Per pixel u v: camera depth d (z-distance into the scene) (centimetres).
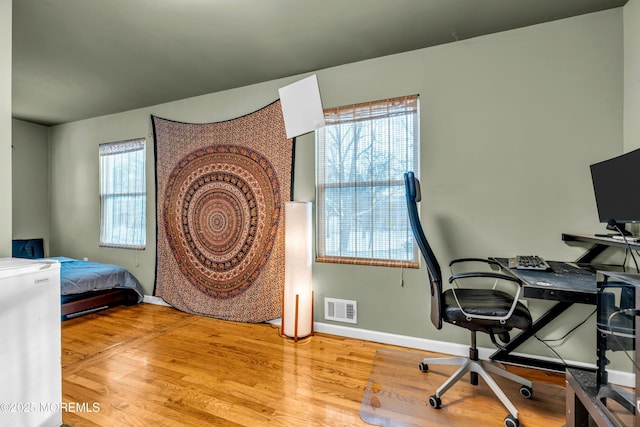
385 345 249
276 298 293
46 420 147
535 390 185
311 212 266
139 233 376
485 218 226
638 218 149
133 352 237
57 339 152
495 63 222
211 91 322
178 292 343
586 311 203
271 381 196
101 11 192
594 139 200
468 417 161
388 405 171
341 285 268
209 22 204
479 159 227
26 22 203
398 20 204
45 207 448
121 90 318
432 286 179
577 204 204
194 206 334
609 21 195
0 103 164
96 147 409
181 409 168
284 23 206
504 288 221
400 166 250
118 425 156
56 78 290
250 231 305
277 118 292
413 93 245
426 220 242
